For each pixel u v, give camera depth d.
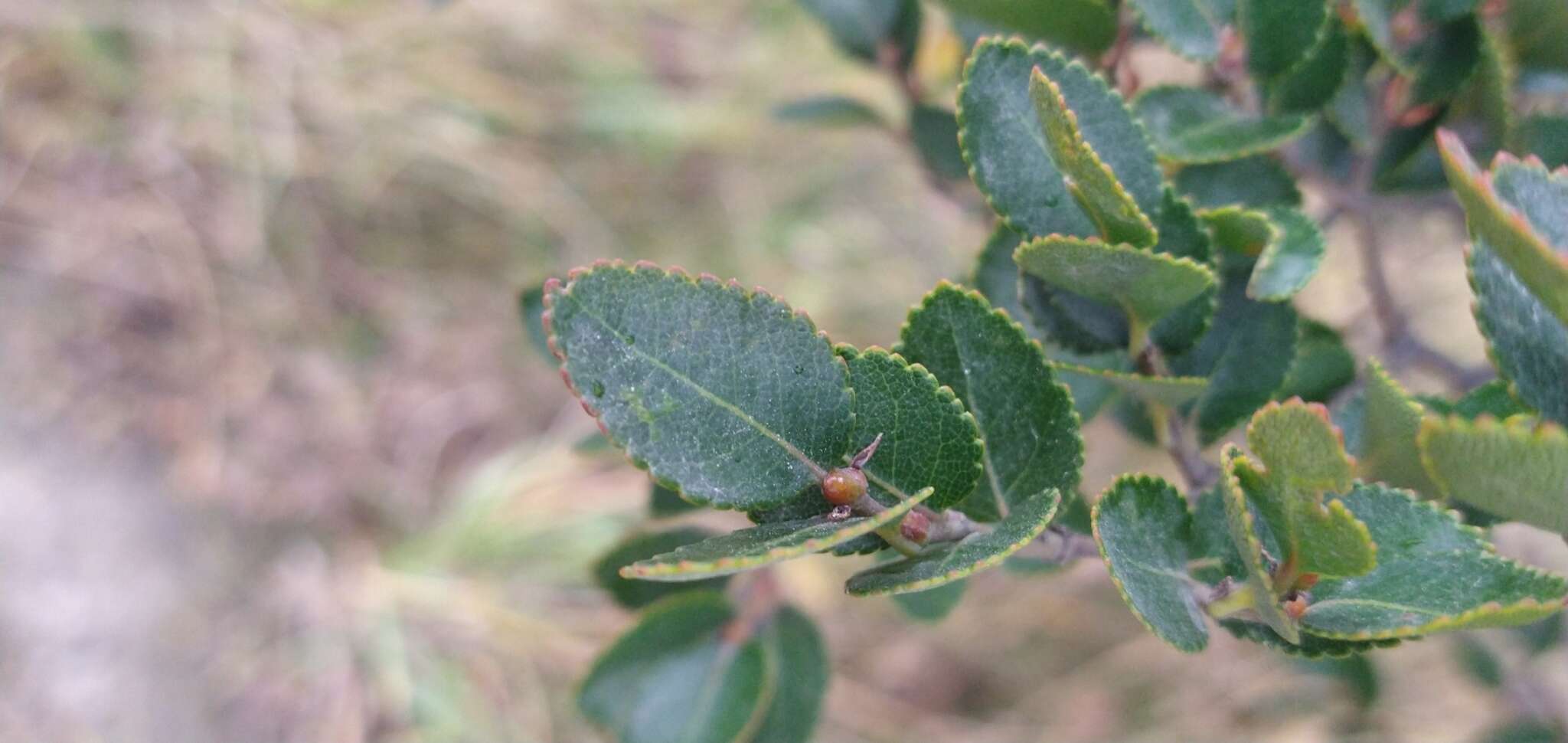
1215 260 0.17
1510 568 0.15
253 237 0.54
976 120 0.17
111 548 0.49
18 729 0.46
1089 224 0.17
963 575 0.14
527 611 0.50
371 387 0.54
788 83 0.59
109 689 0.47
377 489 0.53
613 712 0.22
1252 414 0.18
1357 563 0.15
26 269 0.52
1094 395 0.20
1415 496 0.16
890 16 0.25
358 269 0.56
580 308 0.15
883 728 0.49
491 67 0.59
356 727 0.48
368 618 0.50
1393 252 0.38
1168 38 0.19
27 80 0.54
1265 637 0.16
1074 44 0.20
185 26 0.55
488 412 0.55
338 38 0.57
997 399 0.17
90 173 0.54
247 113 0.55
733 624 0.22
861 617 0.51
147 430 0.51
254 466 0.52
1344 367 0.20
